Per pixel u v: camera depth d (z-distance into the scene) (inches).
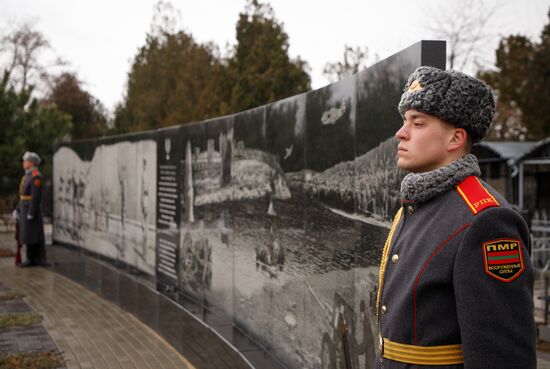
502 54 1091.3
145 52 1498.5
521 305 67.2
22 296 347.3
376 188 151.2
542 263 488.7
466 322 67.5
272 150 227.6
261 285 239.3
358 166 161.9
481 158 675.4
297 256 206.4
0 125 626.8
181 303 317.7
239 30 1117.1
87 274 415.8
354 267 164.6
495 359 66.2
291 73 1078.4
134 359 230.7
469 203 71.2
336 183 176.7
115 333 267.1
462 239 69.4
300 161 203.5
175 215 342.0
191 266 322.7
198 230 311.3
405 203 78.6
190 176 319.3
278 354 223.5
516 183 665.6
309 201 196.5
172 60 1453.0
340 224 173.9
